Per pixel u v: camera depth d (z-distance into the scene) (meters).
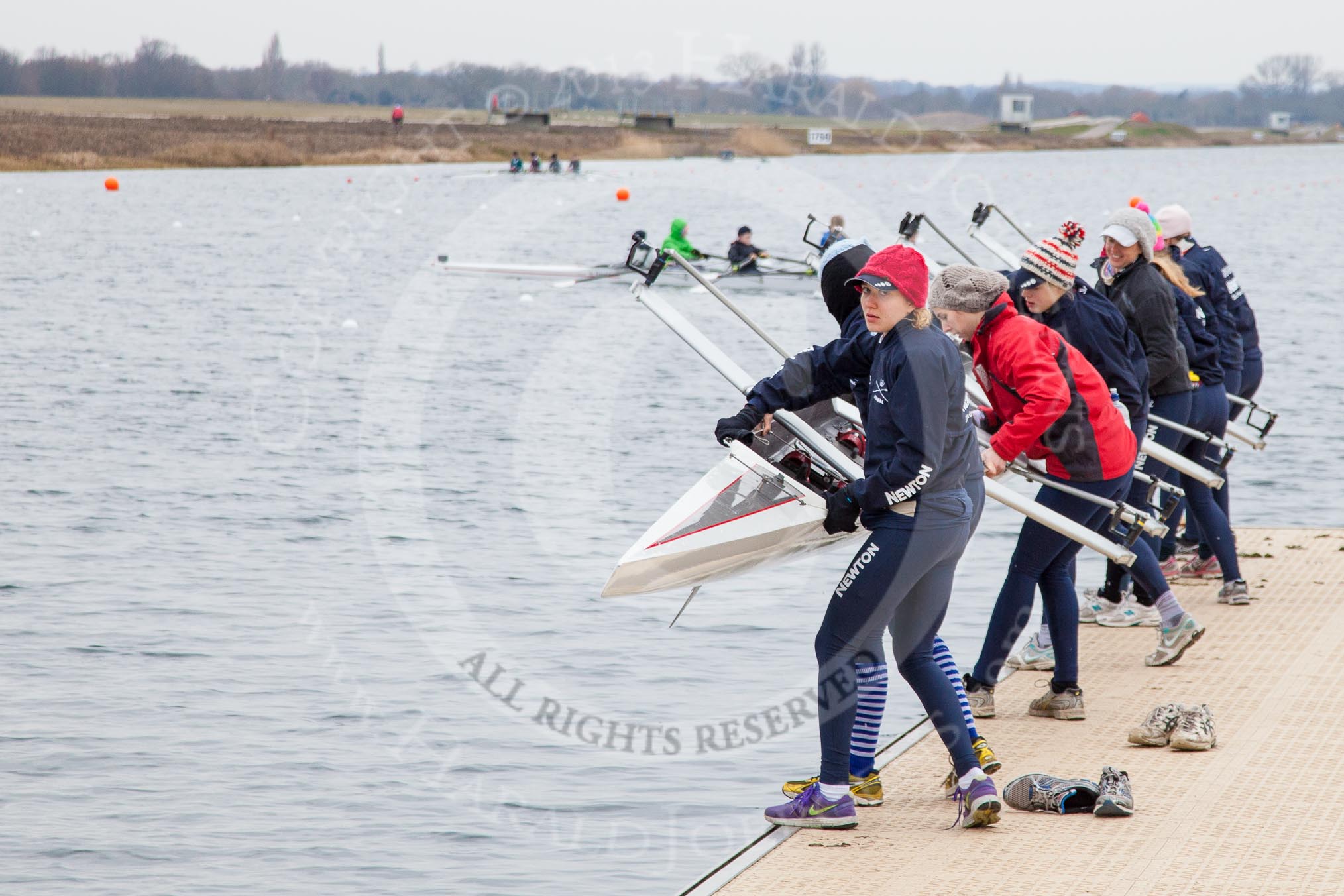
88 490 28.11
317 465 30.98
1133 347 15.17
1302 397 41.41
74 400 38.59
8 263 80.25
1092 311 14.62
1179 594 18.73
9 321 55.53
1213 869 10.16
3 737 15.58
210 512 26.59
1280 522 27.12
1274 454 33.56
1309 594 18.41
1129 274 17.09
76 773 14.66
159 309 61.22
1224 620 17.34
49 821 13.50
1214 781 12.00
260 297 66.38
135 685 17.38
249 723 16.16
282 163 189.25
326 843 13.07
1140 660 16.02
